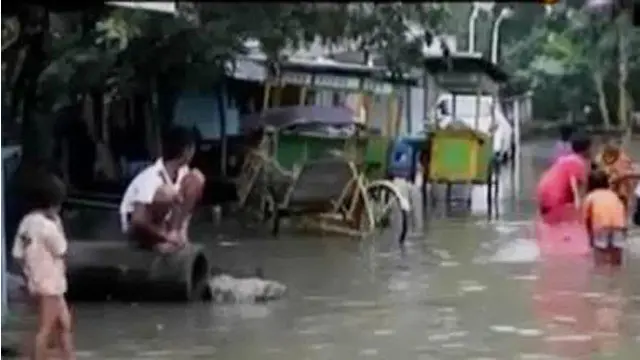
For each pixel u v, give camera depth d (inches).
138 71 1130.0
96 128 1213.7
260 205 1084.5
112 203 1069.1
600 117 2101.4
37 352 502.3
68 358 512.1
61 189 506.0
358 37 1338.6
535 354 516.1
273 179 1064.2
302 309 632.4
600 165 971.3
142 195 650.2
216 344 544.4
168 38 1088.2
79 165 1147.9
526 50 2246.6
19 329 578.2
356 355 518.9
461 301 651.5
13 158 961.5
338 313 619.8
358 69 1560.0
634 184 985.5
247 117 1229.7
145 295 653.9
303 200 982.4
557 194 896.3
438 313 616.7
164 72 1141.7
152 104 1195.9
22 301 645.3
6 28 910.4
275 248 896.3
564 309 621.9
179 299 652.7
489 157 1214.9
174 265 648.4
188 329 580.1
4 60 933.8
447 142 1210.0
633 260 799.7
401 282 723.4
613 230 775.1
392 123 1611.7
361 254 858.8
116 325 591.8
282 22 1159.6
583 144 909.8
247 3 1127.6
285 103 1486.2
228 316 614.5
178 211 657.6
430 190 1294.3
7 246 753.6
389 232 994.7
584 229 884.0
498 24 2224.4
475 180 1205.7
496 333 563.2
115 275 647.8
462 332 566.6
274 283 678.5
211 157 1236.5
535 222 1062.4
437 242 925.8
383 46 1376.7
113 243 663.8
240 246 906.7
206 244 917.2
